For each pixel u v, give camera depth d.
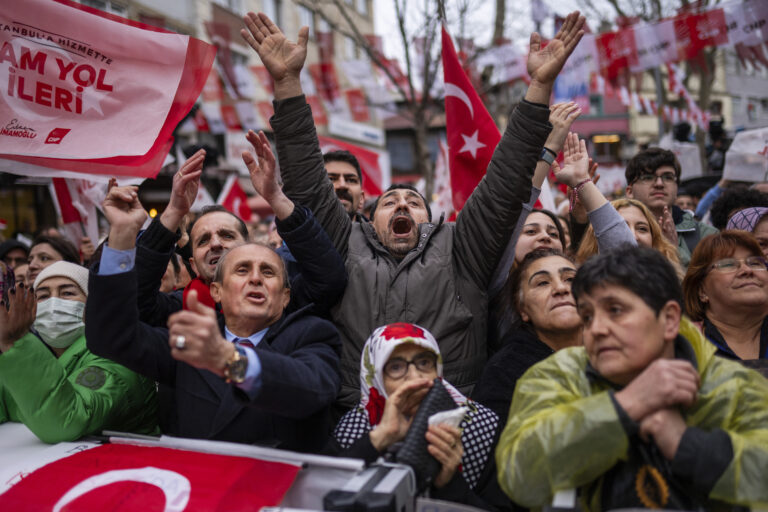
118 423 2.52
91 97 2.84
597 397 1.67
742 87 18.81
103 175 2.92
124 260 2.11
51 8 2.71
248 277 2.36
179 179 2.51
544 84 2.79
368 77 10.36
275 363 1.89
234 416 2.19
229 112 12.62
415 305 2.75
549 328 2.51
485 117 3.97
